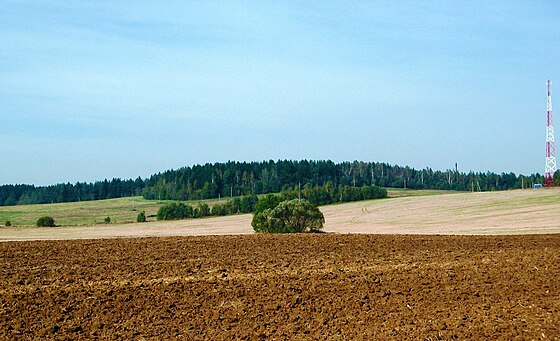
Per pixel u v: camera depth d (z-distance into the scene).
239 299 18.70
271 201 54.78
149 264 25.53
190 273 23.17
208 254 28.48
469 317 16.08
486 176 177.00
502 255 26.89
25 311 17.45
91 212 121.00
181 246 31.58
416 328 15.20
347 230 57.94
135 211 121.31
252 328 15.77
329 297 18.83
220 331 15.57
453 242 32.78
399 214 77.44
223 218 83.31
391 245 31.61
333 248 30.45
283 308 17.62
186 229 65.88
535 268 22.81
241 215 86.88
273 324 16.08
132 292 19.64
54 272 23.61
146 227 71.62
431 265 24.28
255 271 23.45
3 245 32.22
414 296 18.73
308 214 45.88
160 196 147.25
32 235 55.47
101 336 15.29
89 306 17.98
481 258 26.12
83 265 25.36
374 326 15.56
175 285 20.69
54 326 15.90
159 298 18.86
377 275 22.17
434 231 52.91
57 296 19.12
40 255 28.33
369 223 68.38
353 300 18.34
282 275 22.33
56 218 109.62
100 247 31.33
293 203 46.19
